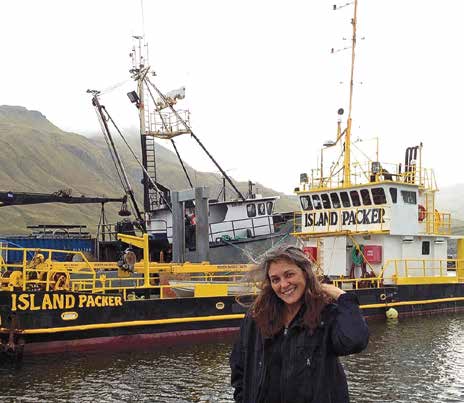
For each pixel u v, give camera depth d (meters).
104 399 12.45
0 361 15.69
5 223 168.75
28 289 16.86
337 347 3.90
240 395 4.38
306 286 4.00
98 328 17.19
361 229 25.48
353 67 26.83
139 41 34.56
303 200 27.91
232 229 31.58
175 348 17.86
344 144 26.81
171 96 34.59
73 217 192.38
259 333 4.18
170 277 25.23
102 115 33.38
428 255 27.03
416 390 13.23
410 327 22.12
